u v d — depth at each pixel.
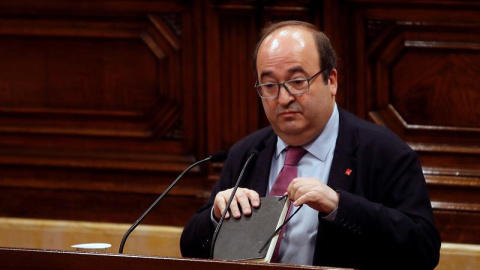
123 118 13.52
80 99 13.68
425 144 12.30
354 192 8.82
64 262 7.11
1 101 13.90
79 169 13.64
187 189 13.20
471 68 12.14
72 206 13.69
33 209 13.86
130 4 13.32
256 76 8.99
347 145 8.99
